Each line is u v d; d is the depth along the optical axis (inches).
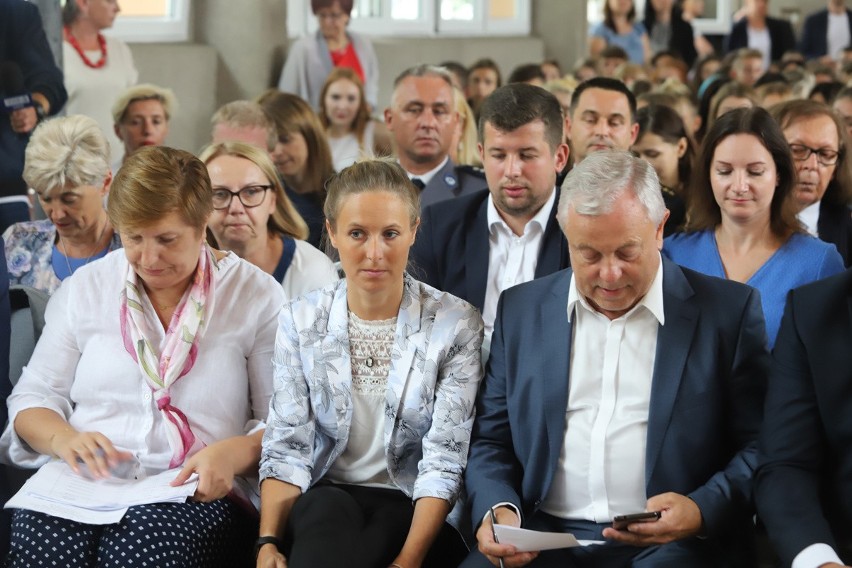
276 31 402.0
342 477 133.3
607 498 124.7
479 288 163.0
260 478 130.0
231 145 164.9
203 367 136.8
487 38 473.7
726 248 161.3
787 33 565.0
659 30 531.8
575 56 483.5
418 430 131.0
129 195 128.7
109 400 136.6
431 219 167.5
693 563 118.5
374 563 119.0
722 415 125.3
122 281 138.2
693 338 123.8
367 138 333.1
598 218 117.6
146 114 270.2
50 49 217.6
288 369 133.2
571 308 126.7
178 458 133.7
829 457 119.6
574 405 126.3
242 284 140.5
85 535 125.2
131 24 388.5
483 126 161.5
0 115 209.0
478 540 119.7
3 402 141.9
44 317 147.7
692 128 276.5
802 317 118.6
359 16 459.8
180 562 124.0
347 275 130.0
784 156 155.7
